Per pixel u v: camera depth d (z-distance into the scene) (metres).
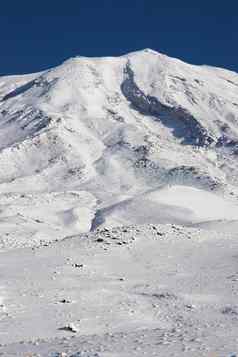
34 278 66.06
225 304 54.19
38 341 39.19
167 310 52.41
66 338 40.34
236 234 101.31
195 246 87.12
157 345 34.19
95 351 32.25
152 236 92.44
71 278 66.25
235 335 38.06
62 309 52.03
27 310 51.59
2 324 46.72
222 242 90.25
